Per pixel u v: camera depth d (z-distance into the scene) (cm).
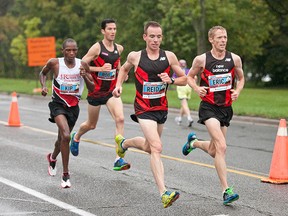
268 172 2369
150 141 1759
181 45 10544
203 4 9550
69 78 2005
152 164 1734
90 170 2384
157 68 1788
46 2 14538
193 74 1856
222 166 1803
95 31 13950
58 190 2008
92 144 3145
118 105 2284
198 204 1819
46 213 1708
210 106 1844
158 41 1778
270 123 4444
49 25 14762
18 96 7925
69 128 2072
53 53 8506
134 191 2000
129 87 9088
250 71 13225
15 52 12406
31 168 2409
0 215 1683
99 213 1708
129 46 11269
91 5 12638
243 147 3116
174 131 3853
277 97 6762
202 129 3984
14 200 1862
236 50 10762
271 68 12356
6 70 15788
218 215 1688
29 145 3078
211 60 1833
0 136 3453
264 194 1961
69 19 14438
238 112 4838
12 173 2298
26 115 4875
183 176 2269
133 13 11538
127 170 2386
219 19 10050
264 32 10656
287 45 11975
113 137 3444
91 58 2256
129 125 4209
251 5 10419
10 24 14625
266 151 2964
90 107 2312
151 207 1781
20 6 15975
